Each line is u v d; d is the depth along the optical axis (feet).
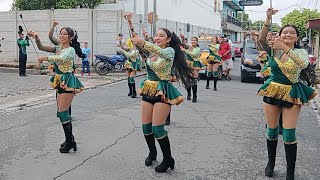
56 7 88.12
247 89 46.78
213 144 21.97
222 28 168.86
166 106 16.66
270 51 16.17
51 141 21.90
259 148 21.36
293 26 15.57
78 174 16.75
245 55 54.65
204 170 17.69
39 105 33.42
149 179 16.40
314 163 18.99
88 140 22.17
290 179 16.06
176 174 17.07
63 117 19.31
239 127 26.30
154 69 16.55
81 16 64.59
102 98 37.47
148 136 17.72
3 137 22.63
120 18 64.44
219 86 49.06
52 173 16.81
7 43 71.72
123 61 61.31
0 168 17.39
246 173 17.39
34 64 63.26
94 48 64.39
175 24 89.81
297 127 27.09
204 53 48.83
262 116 30.17
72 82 18.93
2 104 33.35
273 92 15.75
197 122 27.50
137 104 34.19
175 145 21.62
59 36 19.44
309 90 15.87
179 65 17.33
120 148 20.70
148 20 68.59
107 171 17.22
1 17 71.41
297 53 14.60
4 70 61.98
